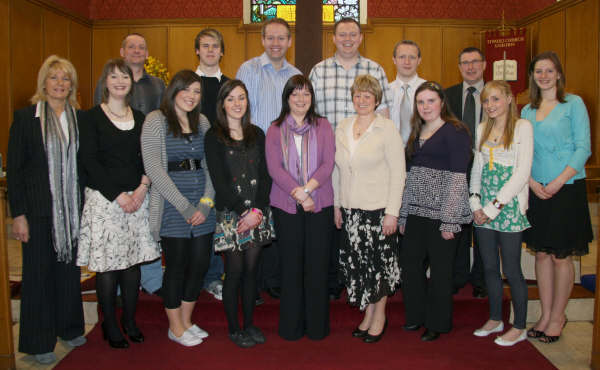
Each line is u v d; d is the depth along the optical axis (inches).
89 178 98.0
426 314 107.7
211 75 126.7
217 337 109.7
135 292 106.0
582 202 104.0
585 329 116.0
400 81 133.0
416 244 108.3
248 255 102.0
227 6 323.9
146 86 126.7
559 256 102.8
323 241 104.3
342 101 121.3
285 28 118.2
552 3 289.0
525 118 109.7
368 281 102.2
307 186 99.9
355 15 325.7
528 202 106.7
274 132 103.2
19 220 95.8
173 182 98.2
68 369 95.3
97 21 328.2
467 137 101.8
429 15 325.1
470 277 127.5
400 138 103.5
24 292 97.7
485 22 323.9
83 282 134.8
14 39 255.4
